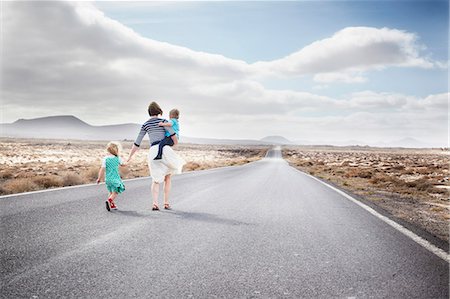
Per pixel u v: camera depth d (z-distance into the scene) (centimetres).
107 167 770
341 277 381
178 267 405
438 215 846
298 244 516
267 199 1012
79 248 475
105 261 422
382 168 3772
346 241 538
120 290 337
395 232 607
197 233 572
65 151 8206
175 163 773
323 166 4212
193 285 353
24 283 349
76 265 405
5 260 419
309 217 737
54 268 394
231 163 4625
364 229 627
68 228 591
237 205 881
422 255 467
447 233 629
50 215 699
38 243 496
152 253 458
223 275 382
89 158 5509
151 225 625
